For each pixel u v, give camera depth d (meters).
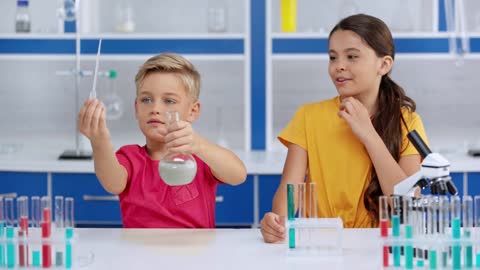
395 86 2.18
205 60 3.44
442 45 3.31
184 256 1.58
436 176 1.60
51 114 3.50
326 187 2.12
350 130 2.12
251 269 1.48
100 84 3.47
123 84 3.46
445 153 3.23
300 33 3.32
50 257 1.47
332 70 2.12
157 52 3.34
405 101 2.20
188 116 2.02
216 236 1.79
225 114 3.48
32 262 1.51
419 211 1.53
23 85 3.49
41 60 3.46
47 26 3.48
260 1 3.33
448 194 1.79
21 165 3.01
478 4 3.39
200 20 3.49
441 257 1.44
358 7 3.46
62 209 1.54
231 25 3.48
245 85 3.37
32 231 1.56
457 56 3.22
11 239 1.46
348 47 2.08
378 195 2.06
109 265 1.51
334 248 1.63
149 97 1.96
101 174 1.85
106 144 1.79
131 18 3.39
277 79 3.46
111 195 3.00
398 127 2.12
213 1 3.47
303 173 2.16
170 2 3.48
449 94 3.47
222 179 1.93
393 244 1.45
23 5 3.38
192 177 1.68
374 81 2.12
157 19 3.49
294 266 1.50
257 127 3.39
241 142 3.50
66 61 3.46
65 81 3.48
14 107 3.50
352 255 1.59
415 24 3.46
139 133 3.49
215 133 3.49
